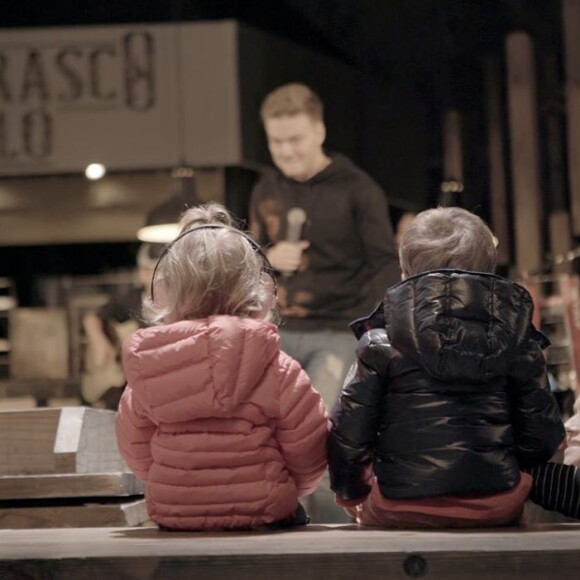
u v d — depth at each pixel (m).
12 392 9.09
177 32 9.01
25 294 10.54
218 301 3.66
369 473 3.79
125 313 8.75
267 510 3.52
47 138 9.12
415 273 3.75
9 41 9.08
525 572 3.00
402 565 3.00
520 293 3.58
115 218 9.95
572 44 8.65
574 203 8.54
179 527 3.55
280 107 7.43
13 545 3.14
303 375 3.60
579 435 4.21
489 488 3.54
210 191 9.07
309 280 7.32
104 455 4.45
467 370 3.50
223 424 3.53
